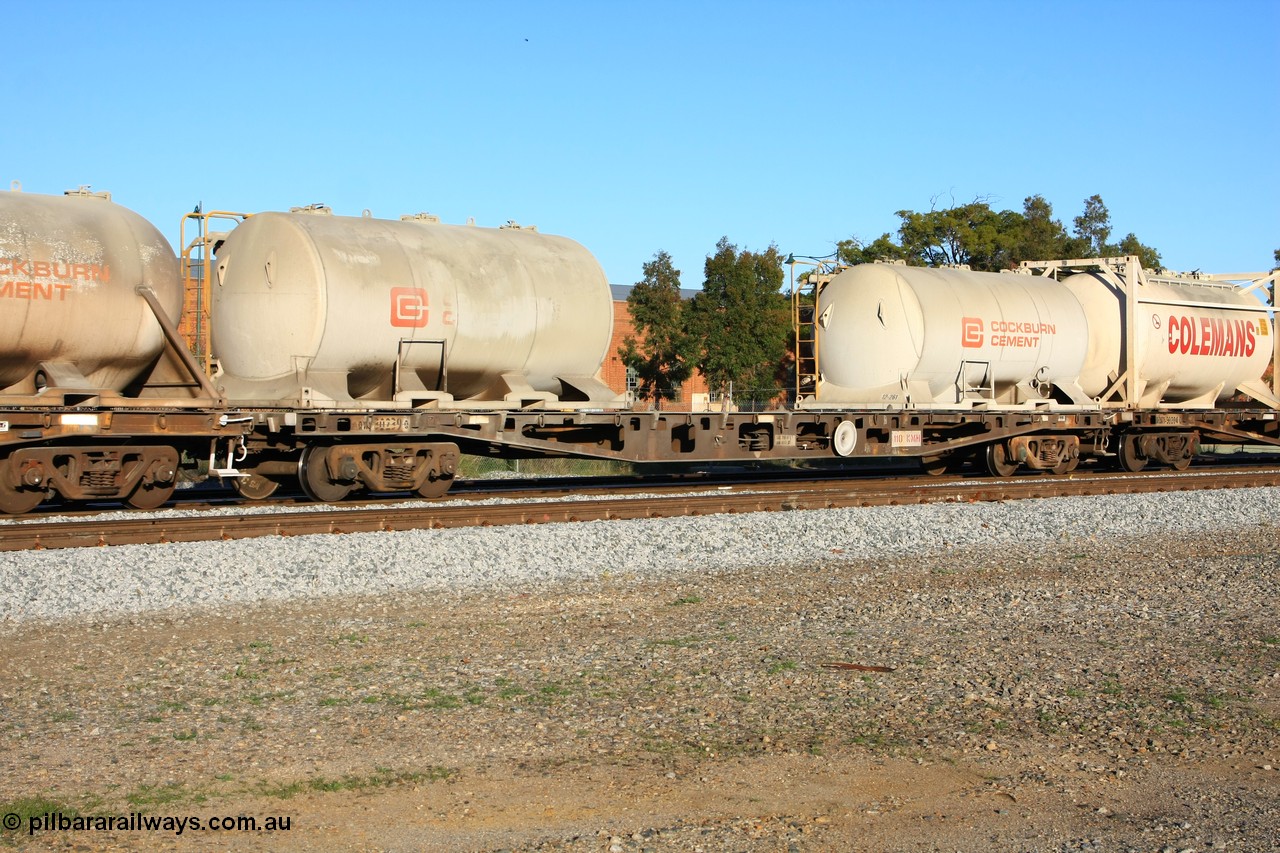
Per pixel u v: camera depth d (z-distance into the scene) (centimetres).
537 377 2111
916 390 2592
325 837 630
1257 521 1969
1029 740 809
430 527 1678
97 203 1791
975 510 1977
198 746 765
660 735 802
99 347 1734
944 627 1144
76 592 1191
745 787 712
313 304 1862
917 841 639
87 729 795
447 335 1969
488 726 813
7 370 1712
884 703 884
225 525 1527
